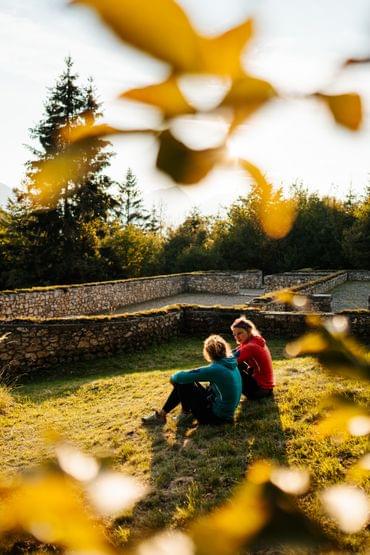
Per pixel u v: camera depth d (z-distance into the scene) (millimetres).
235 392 5902
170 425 6246
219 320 14008
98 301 23750
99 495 364
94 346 12312
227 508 376
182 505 4309
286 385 7070
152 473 5047
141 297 27125
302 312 12906
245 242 36312
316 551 358
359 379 475
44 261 31891
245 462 4918
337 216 36344
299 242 36156
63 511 344
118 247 34781
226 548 350
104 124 287
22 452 6344
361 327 11727
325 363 485
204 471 4855
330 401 521
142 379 9539
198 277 31531
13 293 19609
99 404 8359
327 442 4738
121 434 6309
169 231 47344
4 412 8258
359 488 443
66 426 7129
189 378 5926
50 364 11859
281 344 12242
